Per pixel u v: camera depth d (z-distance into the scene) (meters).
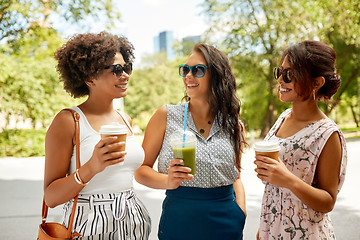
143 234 2.09
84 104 2.06
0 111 11.91
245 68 16.77
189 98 2.50
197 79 2.32
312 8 15.77
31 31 12.91
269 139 2.28
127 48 2.16
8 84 11.80
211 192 2.25
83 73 2.00
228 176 2.33
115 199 1.95
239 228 2.32
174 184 1.92
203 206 2.22
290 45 2.06
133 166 2.09
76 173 1.72
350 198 6.25
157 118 2.38
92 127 1.98
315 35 16.20
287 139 2.08
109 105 2.11
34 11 12.77
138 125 24.20
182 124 2.35
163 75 25.64
